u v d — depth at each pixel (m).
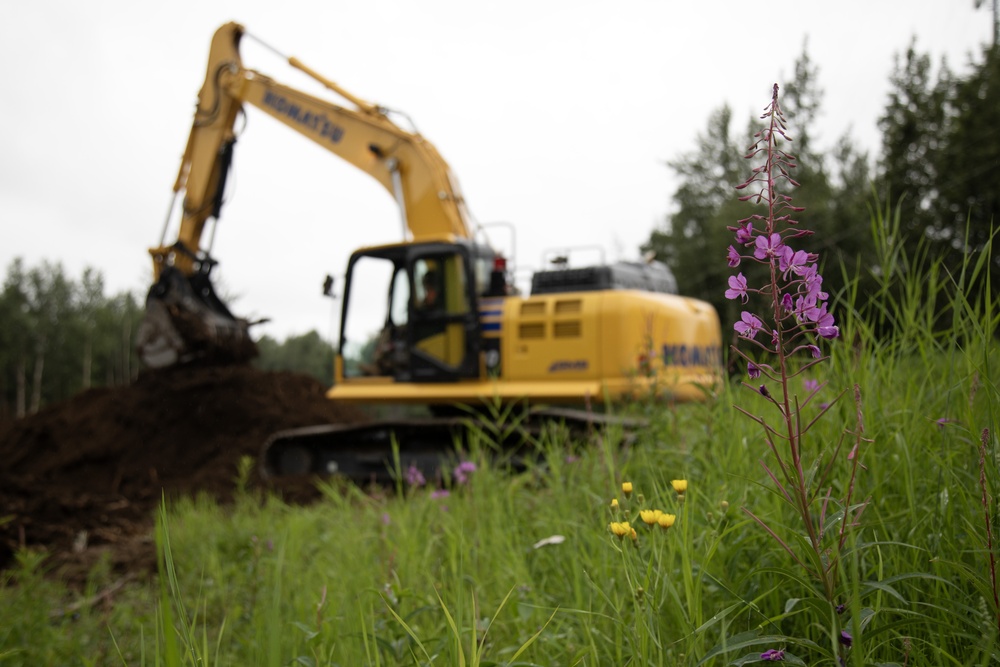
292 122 11.45
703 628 1.69
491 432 8.41
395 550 3.46
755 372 1.49
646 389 5.41
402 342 8.93
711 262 26.09
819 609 1.59
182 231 12.66
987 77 15.58
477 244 8.84
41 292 55.31
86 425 12.66
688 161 29.98
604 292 8.20
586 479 4.09
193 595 4.18
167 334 12.55
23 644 3.48
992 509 1.73
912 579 1.87
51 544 6.73
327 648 2.55
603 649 2.21
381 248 8.95
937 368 2.66
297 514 5.73
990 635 1.49
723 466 2.88
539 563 3.27
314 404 13.61
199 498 8.52
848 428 2.35
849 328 2.75
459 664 1.83
